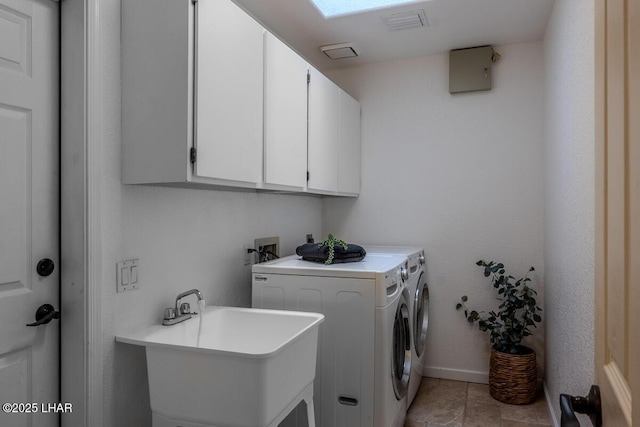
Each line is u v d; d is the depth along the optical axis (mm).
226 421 1382
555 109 2410
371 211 3486
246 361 1345
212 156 1601
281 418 1453
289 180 2230
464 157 3240
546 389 2799
